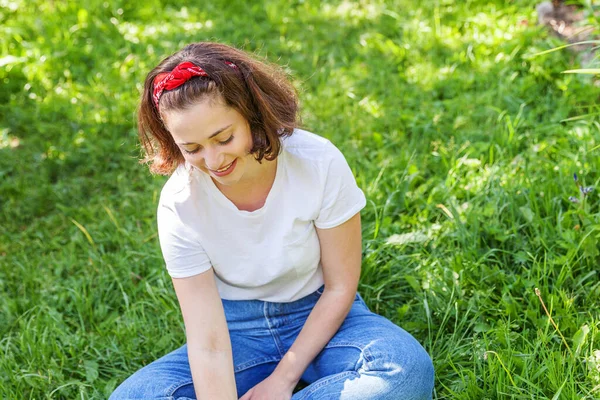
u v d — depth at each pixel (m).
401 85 3.92
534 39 3.95
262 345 2.26
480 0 4.48
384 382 1.97
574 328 2.28
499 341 2.29
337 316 2.14
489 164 3.17
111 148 3.85
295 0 5.04
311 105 3.88
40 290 2.98
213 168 1.86
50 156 3.85
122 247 3.15
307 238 2.11
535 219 2.71
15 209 3.51
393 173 3.18
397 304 2.64
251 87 1.85
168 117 1.82
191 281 2.13
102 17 4.96
